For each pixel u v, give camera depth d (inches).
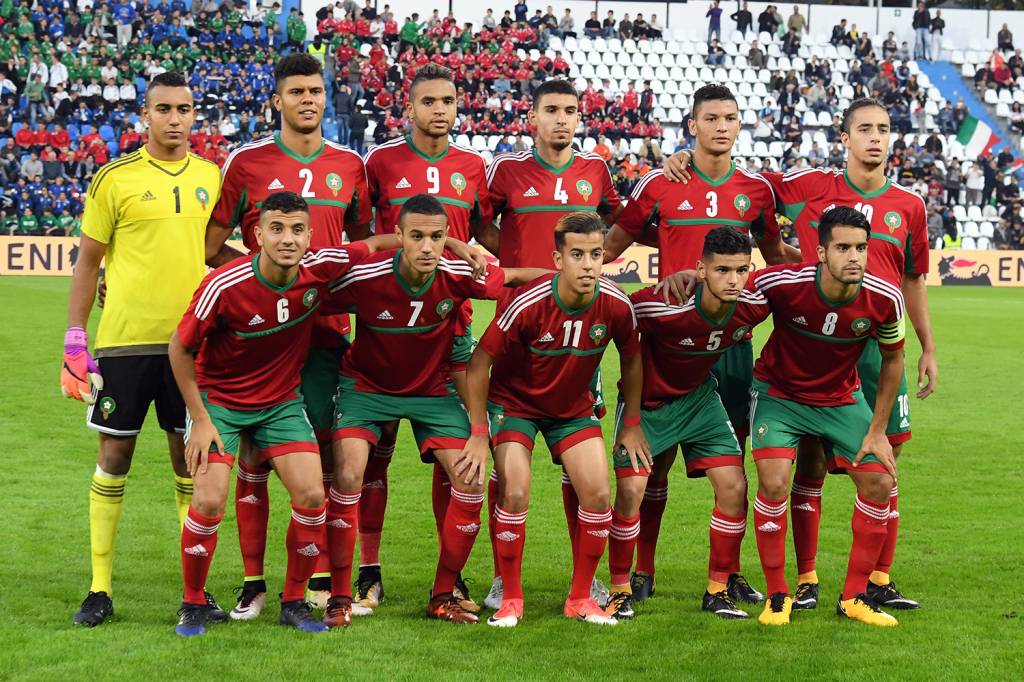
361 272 221.1
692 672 192.5
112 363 229.0
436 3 1501.0
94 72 1227.2
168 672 188.1
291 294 214.5
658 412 240.1
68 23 1280.8
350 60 1262.3
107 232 230.5
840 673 192.2
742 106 1477.6
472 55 1384.1
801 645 208.4
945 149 1434.5
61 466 363.6
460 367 242.5
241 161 245.0
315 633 213.3
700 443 239.0
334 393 248.1
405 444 417.7
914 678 189.9
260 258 211.6
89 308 233.6
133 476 356.5
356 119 1216.8
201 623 214.1
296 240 207.0
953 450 411.8
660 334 232.1
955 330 750.5
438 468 256.2
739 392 256.2
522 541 226.8
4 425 421.7
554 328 222.4
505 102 1344.7
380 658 198.1
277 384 222.4
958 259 1218.6
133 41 1273.4
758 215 267.3
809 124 1439.5
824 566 271.7
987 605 236.7
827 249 218.5
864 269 219.0
